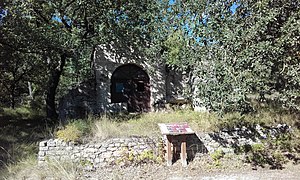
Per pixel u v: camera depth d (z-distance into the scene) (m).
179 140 9.27
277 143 9.82
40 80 18.19
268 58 8.26
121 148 9.32
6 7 11.72
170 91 16.44
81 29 13.88
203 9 9.90
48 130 11.52
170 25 14.13
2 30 12.00
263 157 9.53
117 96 16.30
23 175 8.45
